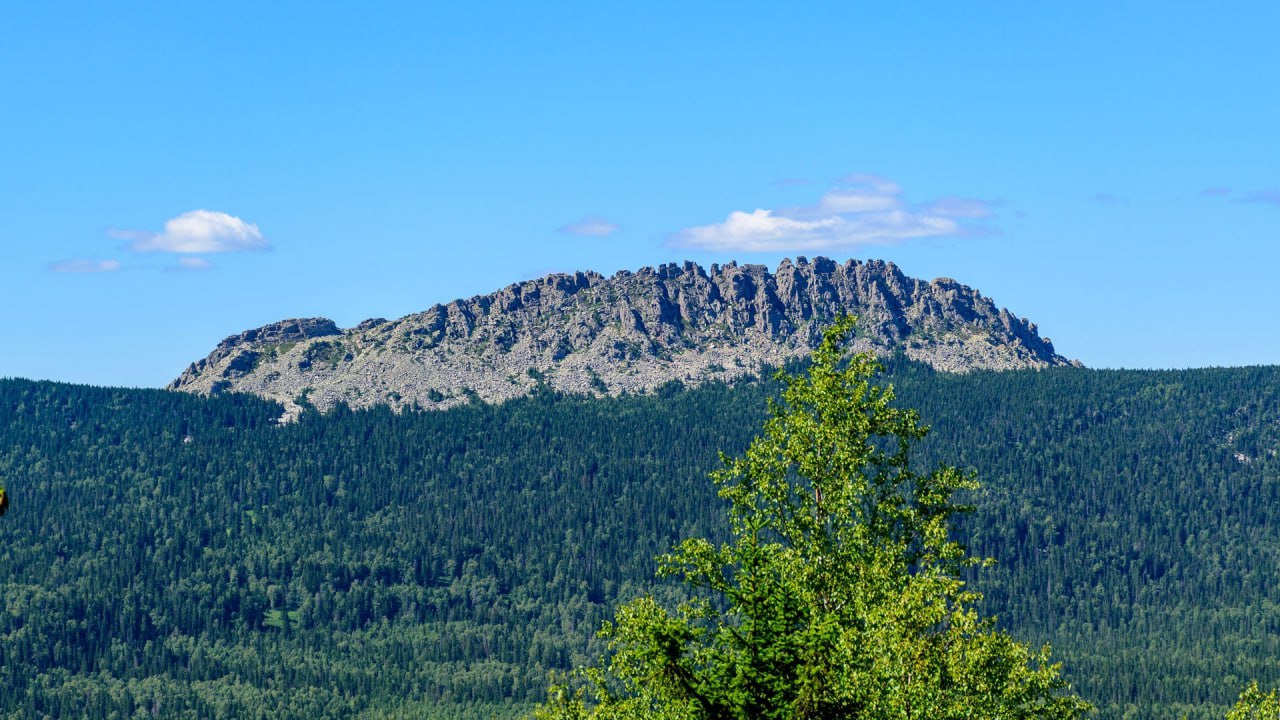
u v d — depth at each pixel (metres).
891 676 77.38
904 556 93.12
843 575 89.69
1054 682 83.38
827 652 75.50
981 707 79.69
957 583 81.69
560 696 93.75
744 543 87.38
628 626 84.19
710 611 86.12
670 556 89.38
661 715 80.75
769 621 78.25
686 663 78.00
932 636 80.94
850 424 93.75
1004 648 81.06
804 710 74.31
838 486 93.12
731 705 75.81
